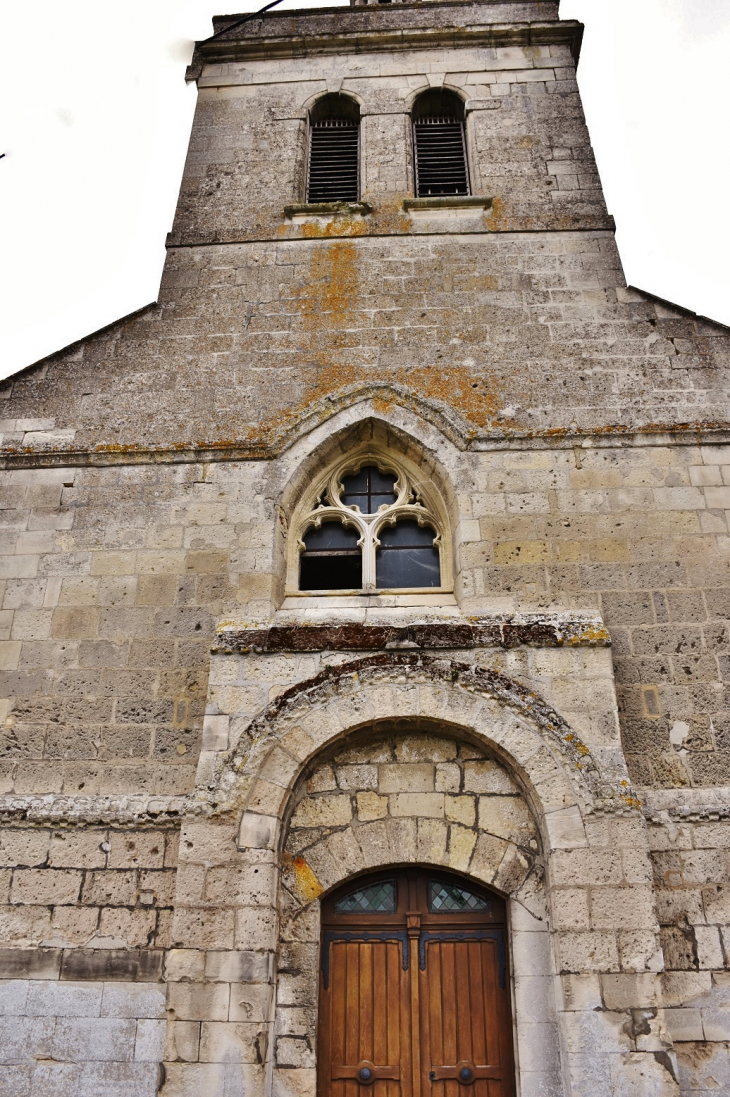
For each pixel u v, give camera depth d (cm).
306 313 939
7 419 895
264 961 622
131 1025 636
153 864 681
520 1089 609
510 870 673
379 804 701
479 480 822
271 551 801
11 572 812
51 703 752
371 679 709
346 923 693
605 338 903
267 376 900
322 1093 640
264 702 710
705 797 685
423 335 914
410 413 860
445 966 678
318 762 715
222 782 675
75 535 826
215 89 1162
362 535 844
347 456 884
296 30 1211
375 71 1167
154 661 763
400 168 1071
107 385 909
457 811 695
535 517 802
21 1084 622
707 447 831
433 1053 652
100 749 731
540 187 1029
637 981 601
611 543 789
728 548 784
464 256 973
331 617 780
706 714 719
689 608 760
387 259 976
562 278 949
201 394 895
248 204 1042
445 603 797
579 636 716
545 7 1213
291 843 691
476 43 1177
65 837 695
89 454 859
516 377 881
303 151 1111
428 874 706
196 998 613
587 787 657
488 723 689
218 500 830
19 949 662
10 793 717
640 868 632
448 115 1170
